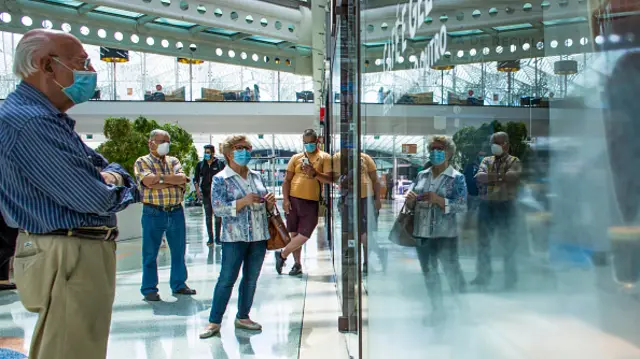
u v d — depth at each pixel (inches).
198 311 148.9
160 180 161.2
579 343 24.3
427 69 40.7
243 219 124.4
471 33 31.8
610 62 22.0
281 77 710.5
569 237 24.6
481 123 31.1
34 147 55.1
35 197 56.5
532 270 27.5
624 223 22.0
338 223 150.3
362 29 70.5
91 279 59.9
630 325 21.9
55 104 61.9
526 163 27.2
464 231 34.6
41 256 57.4
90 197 56.9
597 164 22.8
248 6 304.5
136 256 249.6
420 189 43.4
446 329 37.8
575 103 23.8
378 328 60.0
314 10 305.0
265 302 158.1
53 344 57.0
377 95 60.1
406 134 47.7
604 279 22.8
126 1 267.9
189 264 229.0
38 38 59.5
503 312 29.9
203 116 632.4
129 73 770.2
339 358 106.2
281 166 906.7
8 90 551.5
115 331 129.3
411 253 46.0
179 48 362.9
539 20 25.5
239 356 110.3
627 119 21.6
